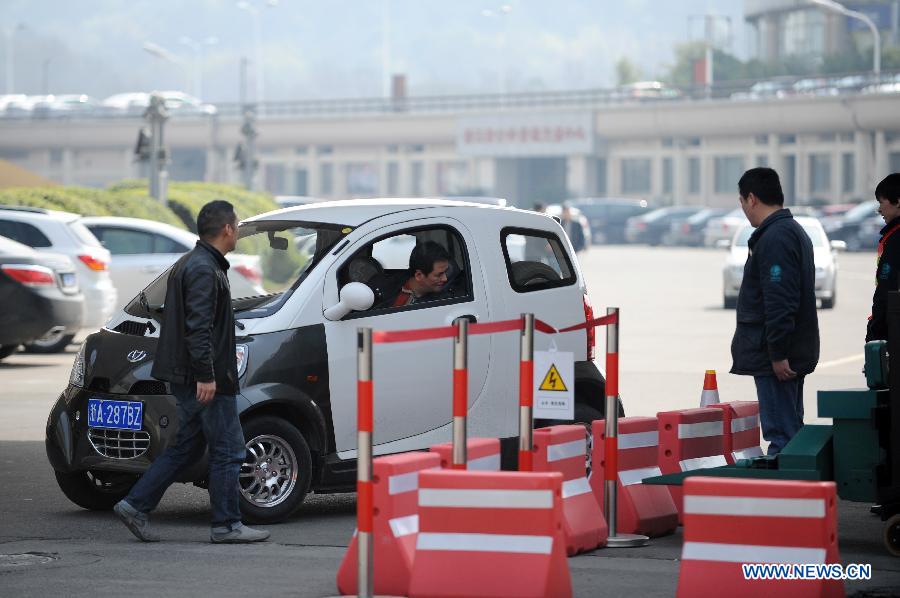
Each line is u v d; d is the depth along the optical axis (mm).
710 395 27984
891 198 26625
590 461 28594
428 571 18844
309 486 26000
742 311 26469
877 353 23312
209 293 23500
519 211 28891
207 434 24047
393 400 26750
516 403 27953
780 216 26109
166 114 90562
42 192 72938
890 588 20609
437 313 27266
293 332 26156
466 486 18812
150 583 21172
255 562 22625
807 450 23203
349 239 27156
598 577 21469
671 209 186750
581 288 29172
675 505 25656
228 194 100750
